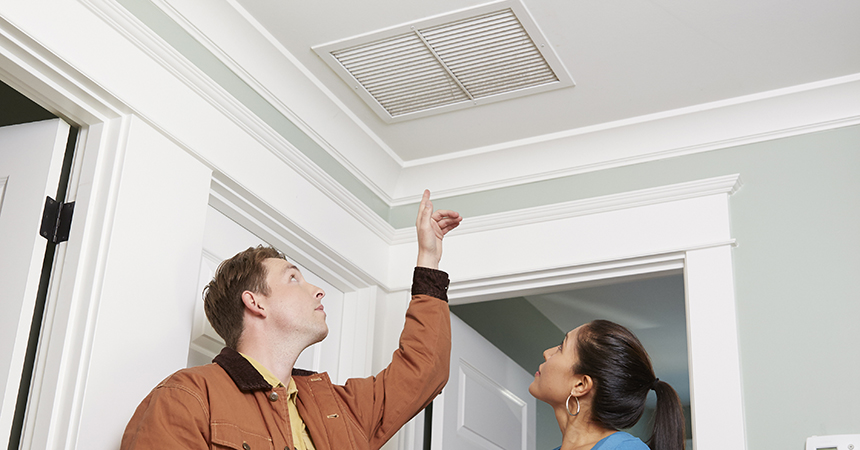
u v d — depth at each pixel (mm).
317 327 1648
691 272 2258
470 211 2691
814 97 2254
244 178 2053
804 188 2229
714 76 2236
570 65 2207
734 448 2016
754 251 2221
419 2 2006
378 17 2068
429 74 2289
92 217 1659
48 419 1499
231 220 2160
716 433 2049
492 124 2516
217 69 2057
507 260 2549
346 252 2479
